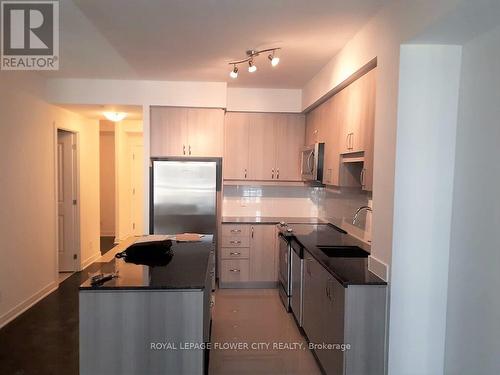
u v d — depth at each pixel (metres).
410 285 2.29
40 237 4.29
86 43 3.13
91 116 5.48
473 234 2.09
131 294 2.12
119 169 7.46
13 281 3.74
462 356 2.17
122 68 3.95
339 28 2.76
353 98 3.10
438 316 2.32
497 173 1.91
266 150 5.02
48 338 3.33
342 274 2.45
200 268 2.51
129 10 2.49
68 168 5.37
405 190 2.26
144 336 2.13
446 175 2.27
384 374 2.32
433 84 2.22
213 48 3.25
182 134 4.62
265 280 4.90
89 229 5.84
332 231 4.21
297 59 3.54
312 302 3.11
